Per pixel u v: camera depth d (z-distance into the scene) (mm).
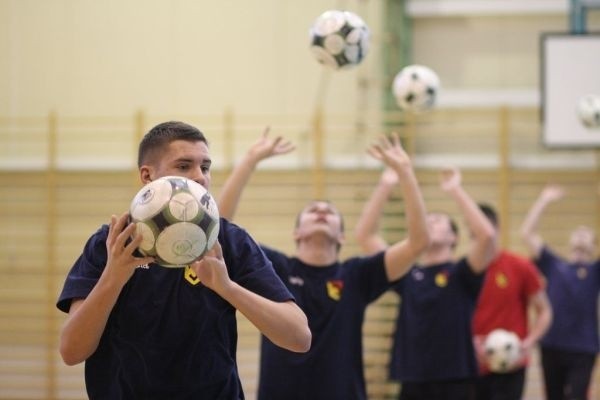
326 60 7840
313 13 15961
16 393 15180
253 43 16016
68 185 15727
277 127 15680
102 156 15891
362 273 7230
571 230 15102
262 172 15375
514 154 15477
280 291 4148
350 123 15445
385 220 14844
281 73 15914
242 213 15375
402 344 9227
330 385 6930
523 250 15125
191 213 3672
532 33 15812
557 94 14414
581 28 15352
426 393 9109
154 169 4117
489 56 15836
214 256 3805
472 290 9117
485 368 10469
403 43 15711
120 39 16172
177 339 4062
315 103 15789
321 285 7121
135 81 16109
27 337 15352
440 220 9359
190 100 16016
